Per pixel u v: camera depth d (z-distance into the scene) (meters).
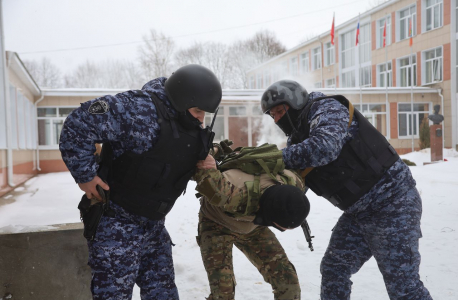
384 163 2.58
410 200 2.58
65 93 19.27
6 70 11.34
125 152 2.19
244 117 20.80
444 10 23.34
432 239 5.30
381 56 28.09
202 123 2.37
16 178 12.98
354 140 2.57
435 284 3.72
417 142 22.97
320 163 2.43
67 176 16.92
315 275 4.08
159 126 2.17
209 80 2.22
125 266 2.25
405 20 26.44
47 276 2.92
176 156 2.22
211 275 2.50
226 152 2.81
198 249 5.03
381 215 2.56
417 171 14.01
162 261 2.55
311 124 2.59
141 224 2.31
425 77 24.97
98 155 2.36
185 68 2.22
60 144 2.12
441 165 15.05
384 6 27.55
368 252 2.78
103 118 2.09
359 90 22.39
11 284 2.88
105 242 2.23
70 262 2.95
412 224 2.54
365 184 2.58
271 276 2.60
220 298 2.46
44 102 19.27
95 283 2.22
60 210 8.00
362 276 3.97
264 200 2.33
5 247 2.87
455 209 7.30
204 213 2.67
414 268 2.51
